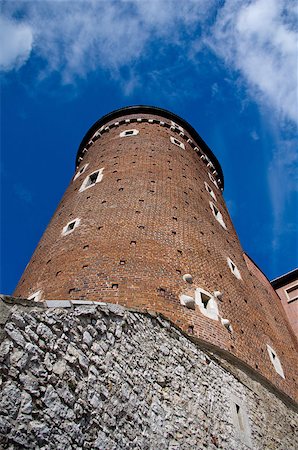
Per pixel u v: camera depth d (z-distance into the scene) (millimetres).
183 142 30328
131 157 25453
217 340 15492
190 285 17031
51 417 8086
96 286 15828
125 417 9820
